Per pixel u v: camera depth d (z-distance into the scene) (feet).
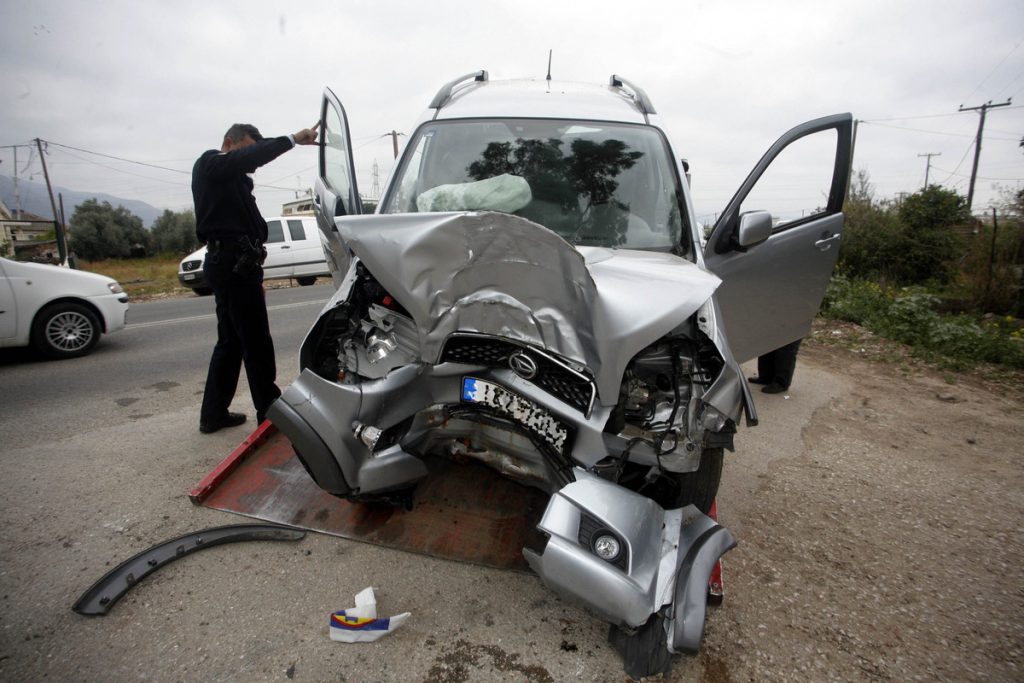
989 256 36.81
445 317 6.81
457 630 7.18
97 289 21.58
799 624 7.75
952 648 7.50
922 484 12.16
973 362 22.66
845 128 12.36
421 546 8.53
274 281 54.49
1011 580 9.04
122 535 8.88
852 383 19.61
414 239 6.43
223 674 6.42
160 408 15.02
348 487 7.55
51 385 17.29
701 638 5.96
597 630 7.29
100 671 6.40
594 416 6.68
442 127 11.01
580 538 6.29
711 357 7.15
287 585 7.82
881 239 49.85
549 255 6.16
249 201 11.59
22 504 9.77
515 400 7.02
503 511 9.27
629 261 7.91
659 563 6.29
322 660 6.66
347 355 7.72
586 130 10.80
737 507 10.76
